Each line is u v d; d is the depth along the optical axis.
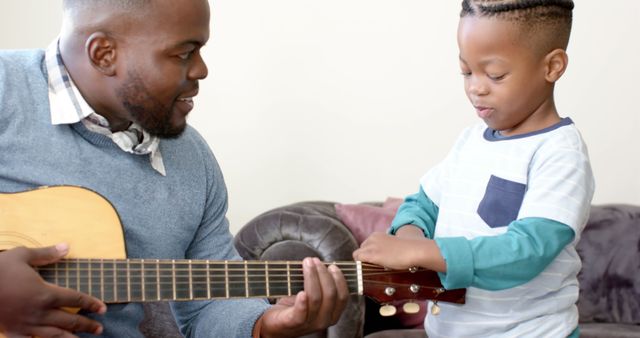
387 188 3.73
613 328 3.06
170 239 1.60
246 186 3.75
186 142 1.68
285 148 3.73
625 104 3.63
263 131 3.73
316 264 1.47
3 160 1.45
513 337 1.60
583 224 1.60
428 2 3.66
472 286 1.51
